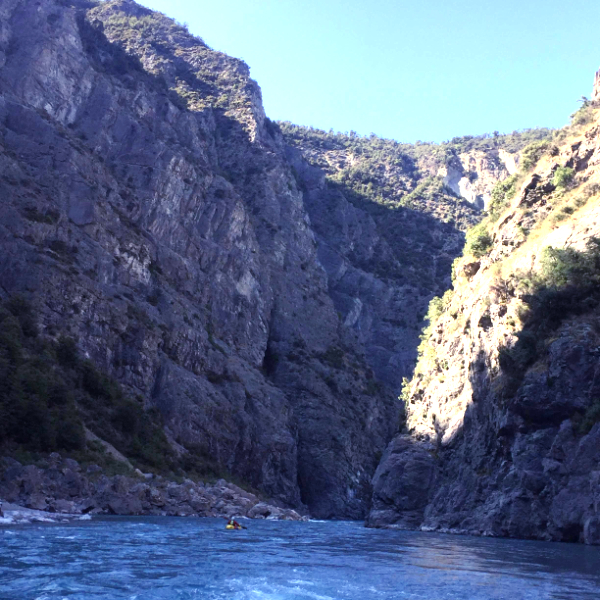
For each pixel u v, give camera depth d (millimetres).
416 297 180125
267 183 161875
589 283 55406
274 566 32156
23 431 66188
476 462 61562
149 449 85250
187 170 134000
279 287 142625
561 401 51500
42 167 107312
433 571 31875
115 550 34125
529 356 56281
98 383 85938
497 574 31078
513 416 55094
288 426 115938
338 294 168250
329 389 129375
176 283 118625
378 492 71688
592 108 77938
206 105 180250
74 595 23609
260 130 187750
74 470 63000
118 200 118000
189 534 45219
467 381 68688
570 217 65188
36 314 85875
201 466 92438
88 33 154375
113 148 133125
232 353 121438
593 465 47562
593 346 51375
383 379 158000
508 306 63312
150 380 98312
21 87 124875
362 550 41250
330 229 189750
